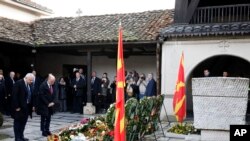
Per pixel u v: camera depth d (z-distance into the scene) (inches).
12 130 369.4
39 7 661.9
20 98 291.1
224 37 434.3
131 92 501.7
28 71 666.2
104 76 564.4
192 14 458.0
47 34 582.2
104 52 601.3
